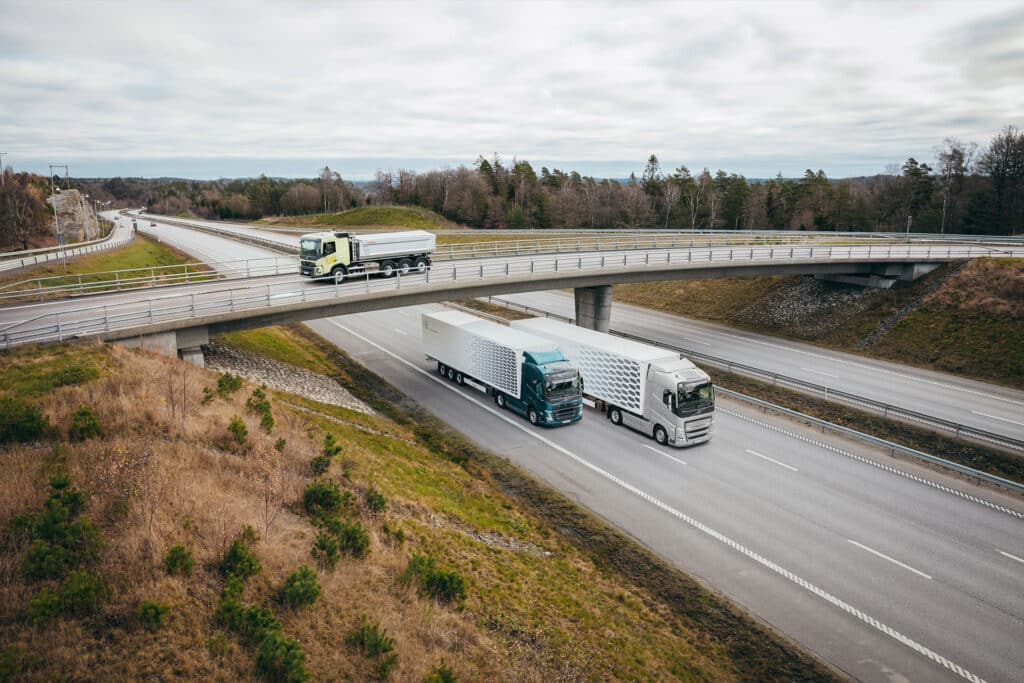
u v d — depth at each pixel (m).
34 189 96.69
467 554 17.41
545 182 145.00
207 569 12.76
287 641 10.76
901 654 15.45
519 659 13.31
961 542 20.20
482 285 37.97
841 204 107.94
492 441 28.53
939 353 40.38
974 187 94.75
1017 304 40.03
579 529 21.28
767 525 21.39
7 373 20.22
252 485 16.64
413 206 127.44
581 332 34.25
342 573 14.03
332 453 20.16
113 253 55.47
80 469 14.83
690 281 62.97
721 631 16.39
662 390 27.44
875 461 26.36
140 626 10.86
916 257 47.00
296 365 36.81
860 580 18.34
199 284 37.25
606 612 16.52
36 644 10.01
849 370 39.72
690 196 119.94
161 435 17.95
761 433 29.62
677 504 22.86
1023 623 16.44
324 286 35.47
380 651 11.69
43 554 11.62
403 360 41.88
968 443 27.31
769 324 51.91
